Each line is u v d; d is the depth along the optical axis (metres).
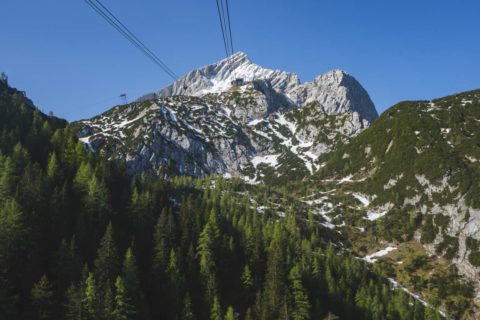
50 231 104.00
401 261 178.38
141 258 111.62
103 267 93.69
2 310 78.00
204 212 144.88
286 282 112.00
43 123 194.62
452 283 158.00
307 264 127.31
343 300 116.94
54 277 94.00
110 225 100.00
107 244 96.25
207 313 98.62
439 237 183.25
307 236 184.88
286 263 122.56
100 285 88.50
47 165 137.75
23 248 92.50
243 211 187.88
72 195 122.62
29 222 98.81
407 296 148.00
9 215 92.94
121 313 85.06
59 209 109.25
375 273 158.88
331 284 119.75
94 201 118.00
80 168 128.50
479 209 176.25
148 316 91.25
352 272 140.00
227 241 127.19
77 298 81.44
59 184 125.06
